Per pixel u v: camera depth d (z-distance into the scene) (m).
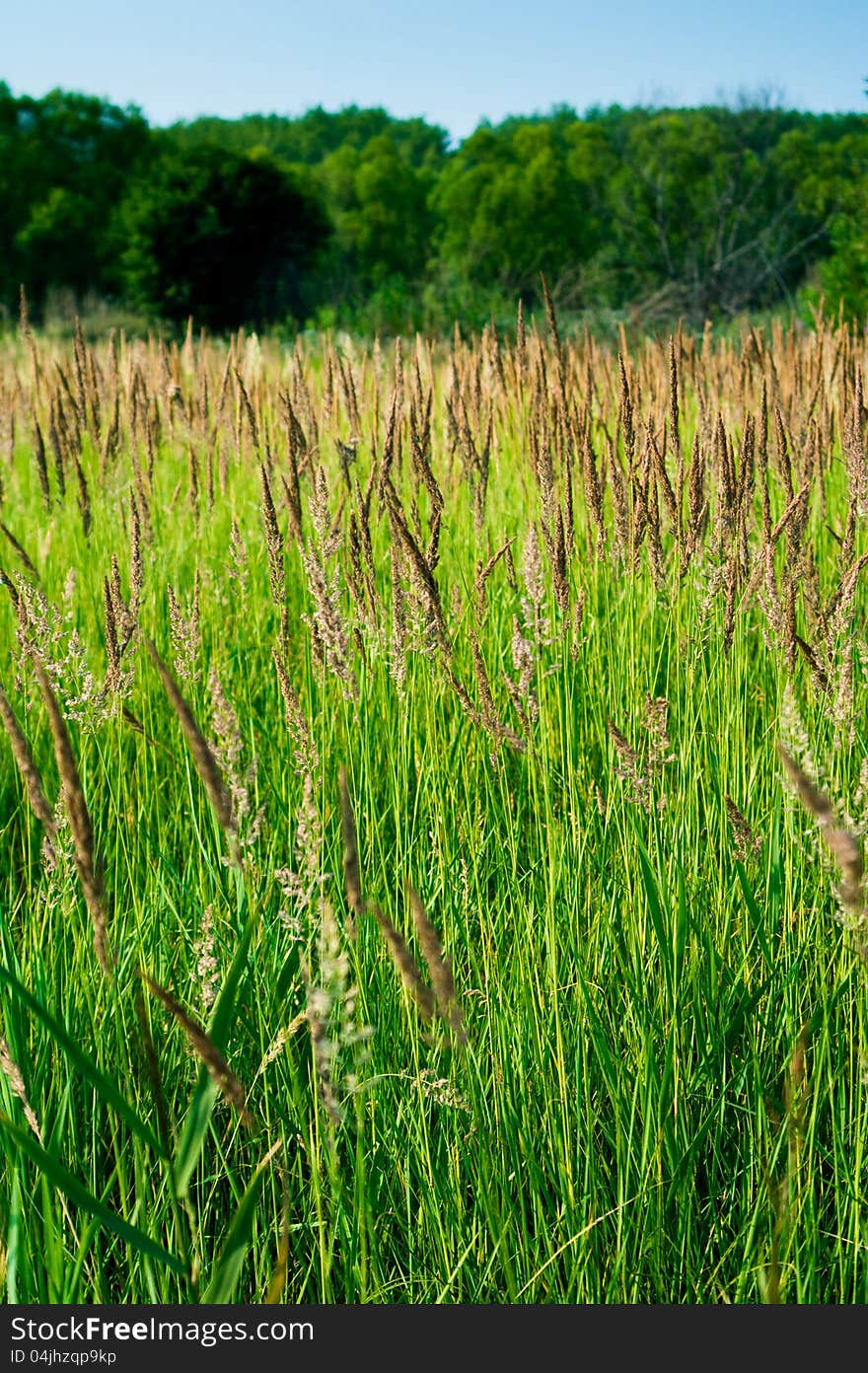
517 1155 2.12
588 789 2.81
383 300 21.98
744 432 3.00
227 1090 1.36
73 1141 2.06
